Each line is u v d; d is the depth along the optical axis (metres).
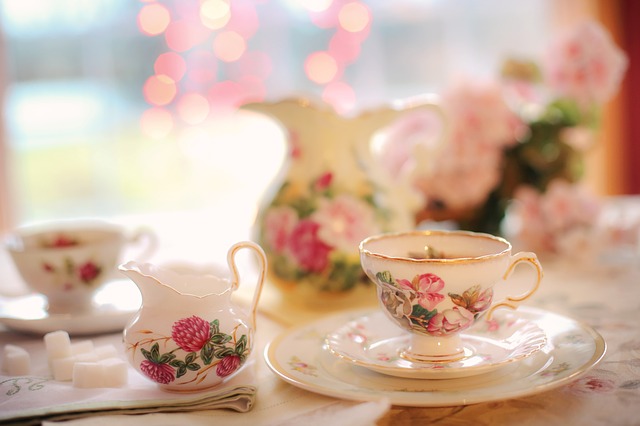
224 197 2.06
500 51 1.96
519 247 0.98
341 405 0.57
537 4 1.93
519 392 0.55
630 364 0.63
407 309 0.61
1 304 0.81
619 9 1.84
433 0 1.94
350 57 1.93
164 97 1.93
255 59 1.93
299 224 0.79
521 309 0.72
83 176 1.96
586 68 0.95
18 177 1.86
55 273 0.76
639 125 1.93
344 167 0.81
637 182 1.98
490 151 0.95
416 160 0.84
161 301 0.60
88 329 0.73
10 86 1.79
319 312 0.79
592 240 0.92
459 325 0.61
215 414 0.57
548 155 1.00
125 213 2.01
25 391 0.60
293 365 0.62
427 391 0.57
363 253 0.63
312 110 0.79
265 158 2.02
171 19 1.89
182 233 1.23
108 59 1.90
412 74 1.97
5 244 0.79
